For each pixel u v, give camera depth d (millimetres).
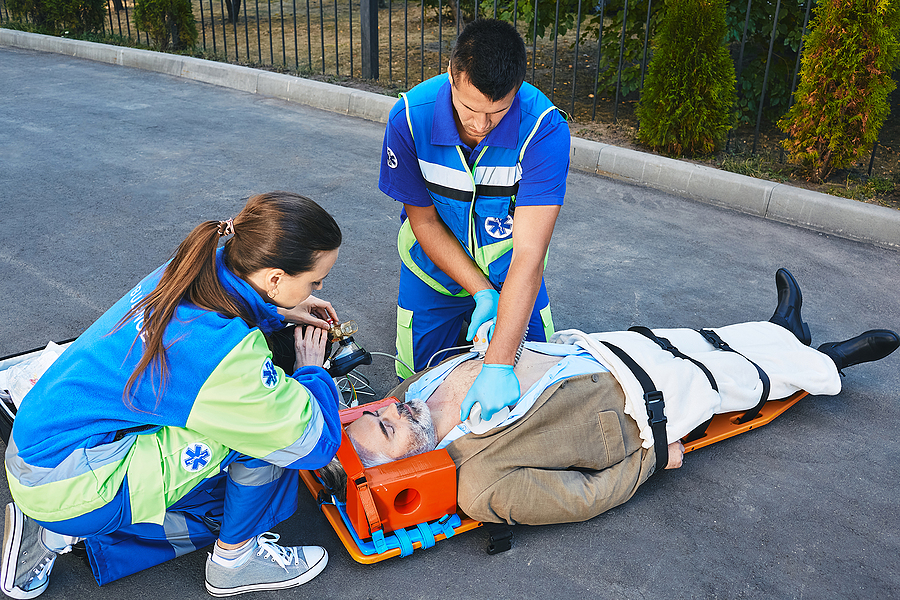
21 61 9109
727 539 2385
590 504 2318
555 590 2176
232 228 1819
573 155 5906
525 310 2266
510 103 2121
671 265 4336
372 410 2459
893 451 2824
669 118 5652
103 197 5020
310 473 2523
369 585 2186
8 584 2020
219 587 2096
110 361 1780
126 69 8820
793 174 5457
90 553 2033
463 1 9633
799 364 2887
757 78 6562
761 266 4352
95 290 3818
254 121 6879
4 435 2412
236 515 2008
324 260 1854
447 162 2465
